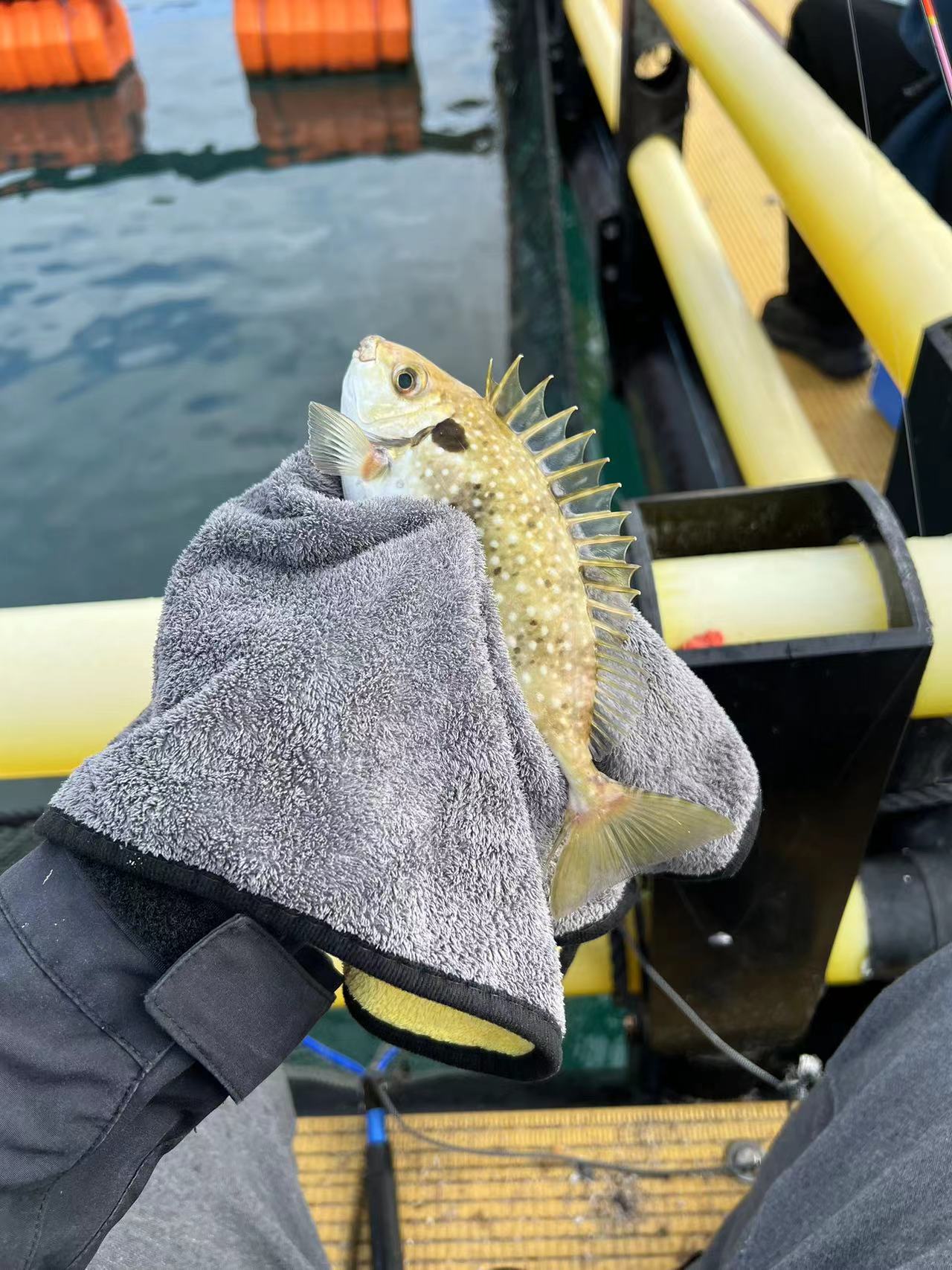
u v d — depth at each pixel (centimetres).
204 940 27
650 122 125
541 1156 57
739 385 99
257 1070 27
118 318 187
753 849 51
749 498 49
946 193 92
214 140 252
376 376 36
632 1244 54
